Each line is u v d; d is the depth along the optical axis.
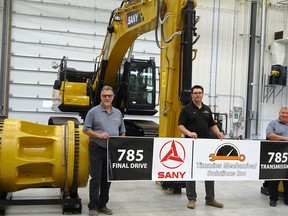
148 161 4.43
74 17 11.14
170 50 5.16
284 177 4.95
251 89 12.70
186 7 4.96
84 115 8.30
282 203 5.32
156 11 5.28
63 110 7.93
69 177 4.35
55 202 4.32
